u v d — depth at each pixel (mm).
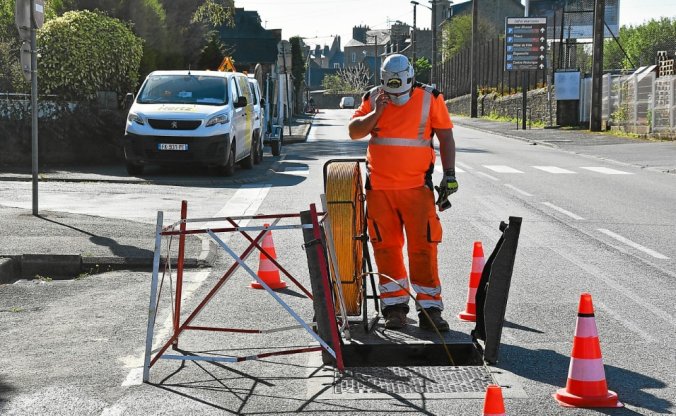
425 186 8383
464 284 10523
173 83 23812
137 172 22922
